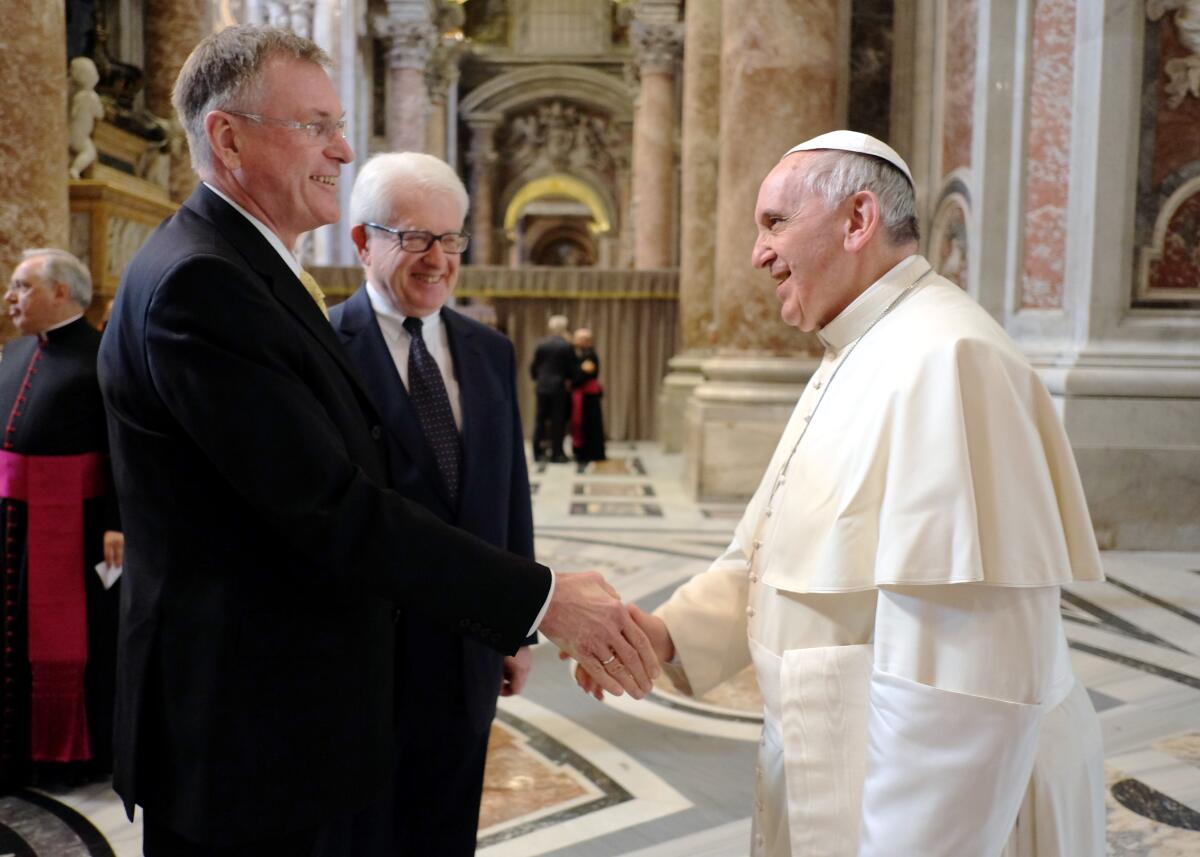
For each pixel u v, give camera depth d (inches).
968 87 280.1
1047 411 54.3
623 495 362.6
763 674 61.9
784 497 60.9
